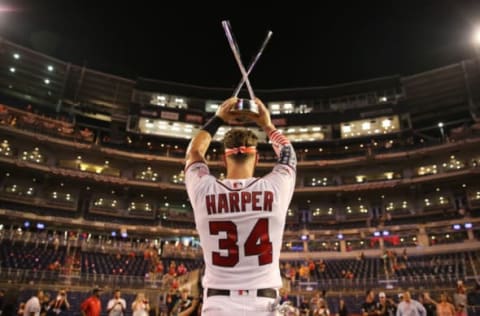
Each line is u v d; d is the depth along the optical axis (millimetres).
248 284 1914
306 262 38094
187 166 2289
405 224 40750
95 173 42875
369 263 36906
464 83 48531
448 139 43906
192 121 52000
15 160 39188
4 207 37938
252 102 2434
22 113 45438
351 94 53438
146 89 52656
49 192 42406
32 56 48188
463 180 41906
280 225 2062
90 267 32656
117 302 13156
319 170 48562
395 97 51531
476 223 37938
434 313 13648
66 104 50719
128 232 42406
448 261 34844
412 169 45625
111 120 51719
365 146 49688
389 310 12086
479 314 20328
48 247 34688
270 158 47062
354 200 46344
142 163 47344
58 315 14727
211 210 2045
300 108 54250
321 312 14500
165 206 46312
